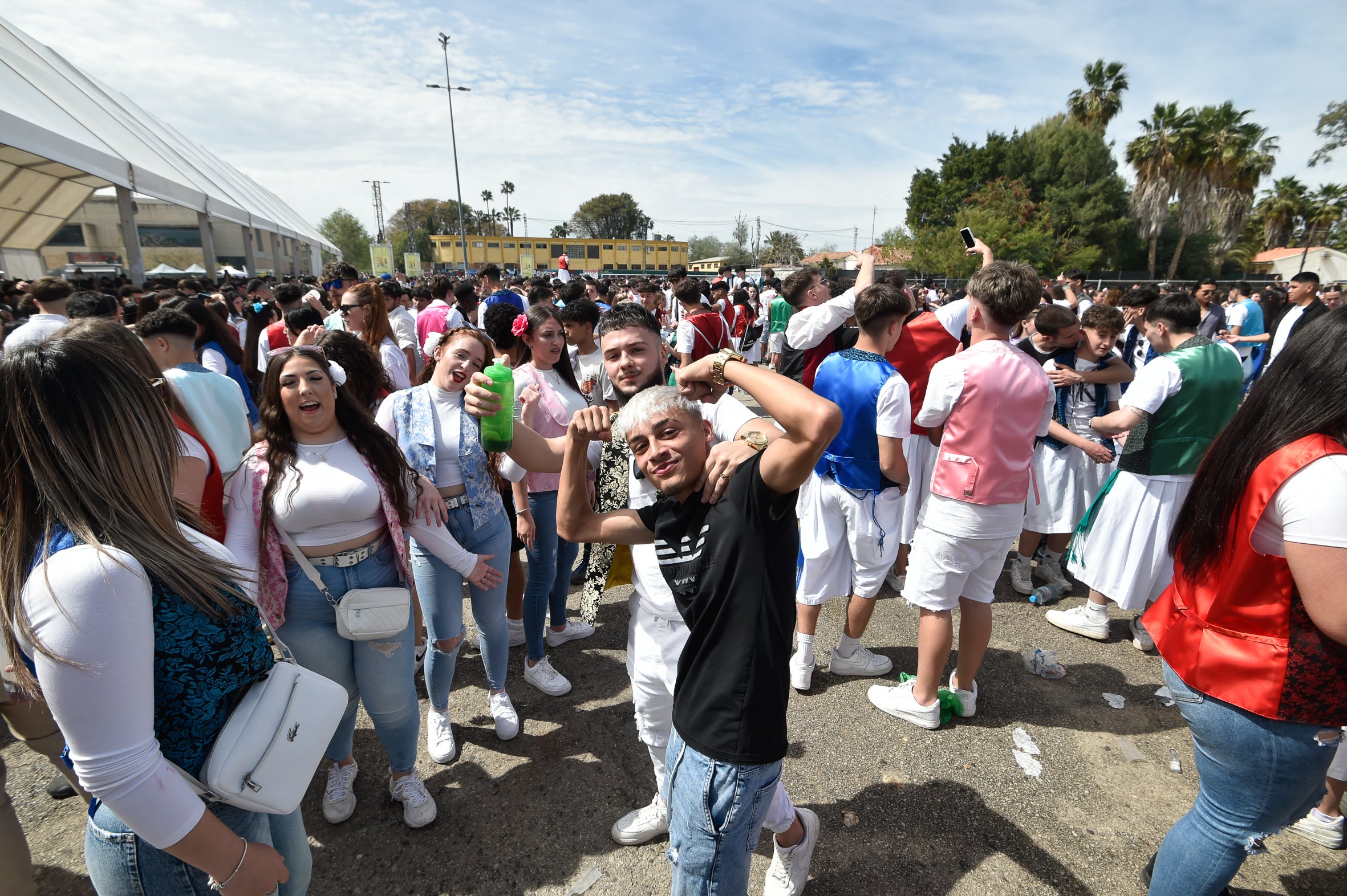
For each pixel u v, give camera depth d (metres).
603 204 102.06
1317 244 38.16
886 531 3.02
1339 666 1.46
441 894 2.15
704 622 1.49
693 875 1.55
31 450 1.02
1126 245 38.62
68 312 4.62
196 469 2.05
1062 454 3.99
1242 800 1.64
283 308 5.94
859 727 2.93
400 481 2.19
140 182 10.88
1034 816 2.45
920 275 36.09
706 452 1.53
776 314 8.05
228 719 1.26
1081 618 3.69
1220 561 1.61
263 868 1.23
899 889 2.15
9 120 7.36
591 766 2.72
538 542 3.00
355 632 2.04
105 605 1.01
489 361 2.68
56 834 2.38
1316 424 1.44
